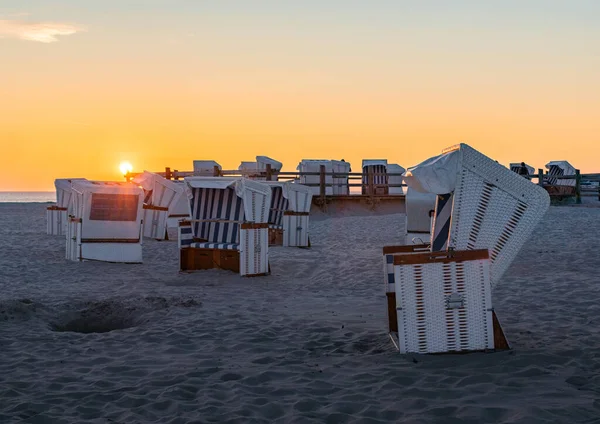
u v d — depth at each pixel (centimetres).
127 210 1455
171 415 468
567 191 3344
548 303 880
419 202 1279
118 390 530
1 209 4416
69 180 2238
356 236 1995
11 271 1303
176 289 1092
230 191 1330
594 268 1203
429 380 525
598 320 762
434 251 634
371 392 506
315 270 1322
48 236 2150
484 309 589
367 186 3103
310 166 3109
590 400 465
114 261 1451
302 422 443
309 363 609
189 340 712
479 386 505
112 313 888
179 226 1312
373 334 726
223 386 535
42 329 774
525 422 421
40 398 511
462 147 595
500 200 595
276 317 838
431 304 588
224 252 1299
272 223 1923
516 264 1269
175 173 3148
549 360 579
